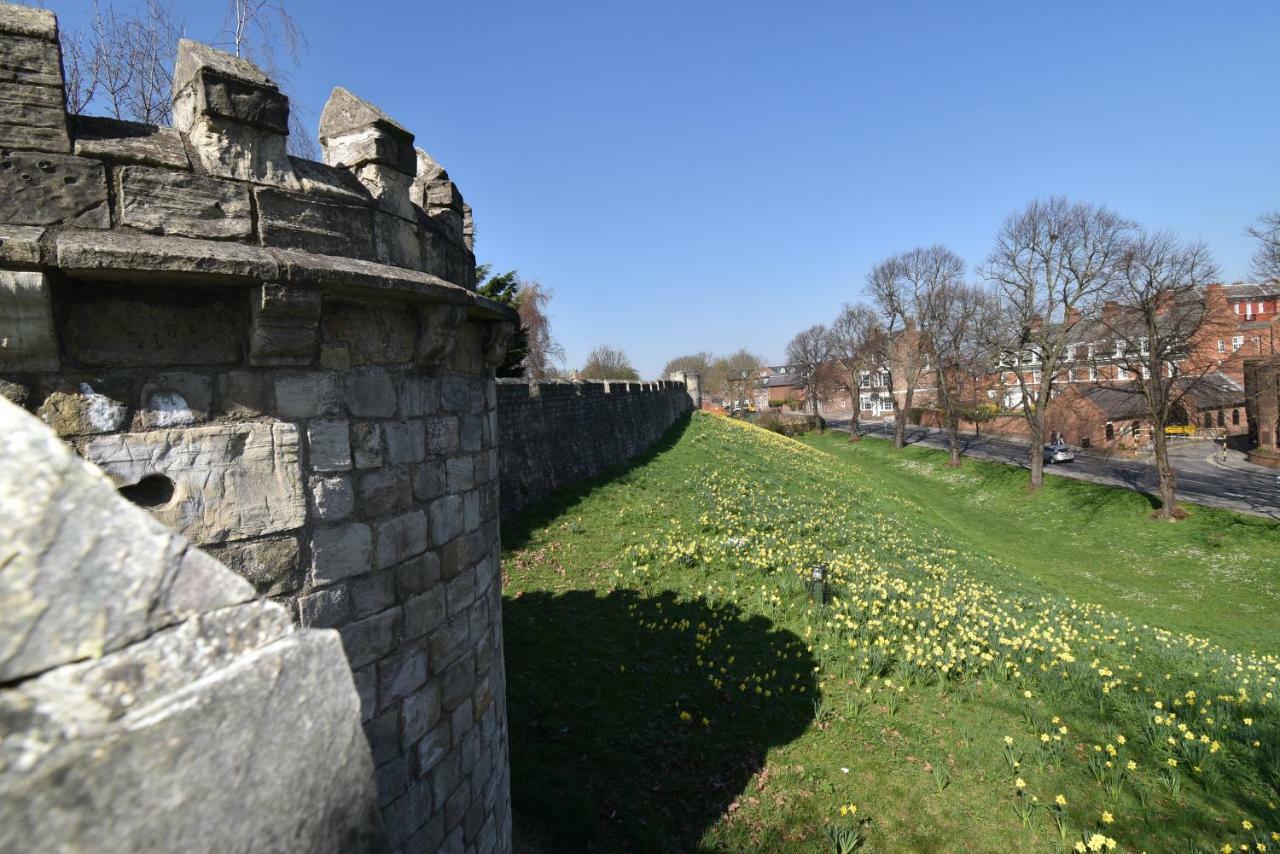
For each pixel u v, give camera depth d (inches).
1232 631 551.8
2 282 79.2
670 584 393.7
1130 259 928.9
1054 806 234.1
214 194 100.2
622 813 215.2
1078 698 304.7
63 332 87.9
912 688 306.3
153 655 38.3
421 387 136.6
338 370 116.3
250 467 104.3
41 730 32.6
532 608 348.5
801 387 2977.4
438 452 143.0
